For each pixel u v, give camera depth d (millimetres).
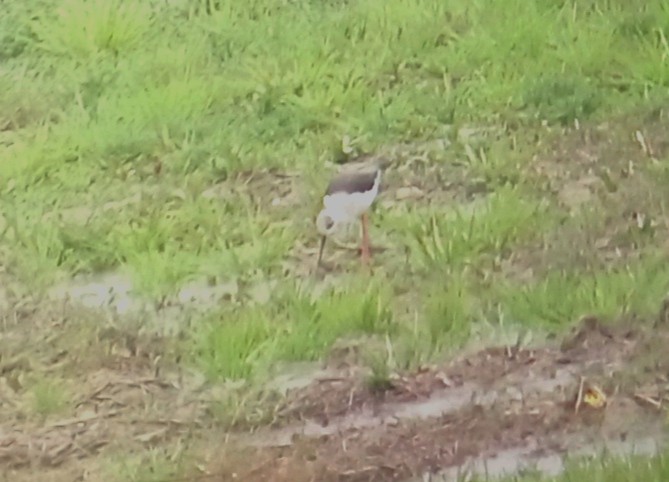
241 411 9906
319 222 11633
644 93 14086
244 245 11984
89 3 15859
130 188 13172
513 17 15547
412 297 11148
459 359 10320
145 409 10086
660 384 9773
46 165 13469
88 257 12000
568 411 9531
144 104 14375
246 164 13352
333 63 15094
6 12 15859
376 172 11703
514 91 14227
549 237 11773
